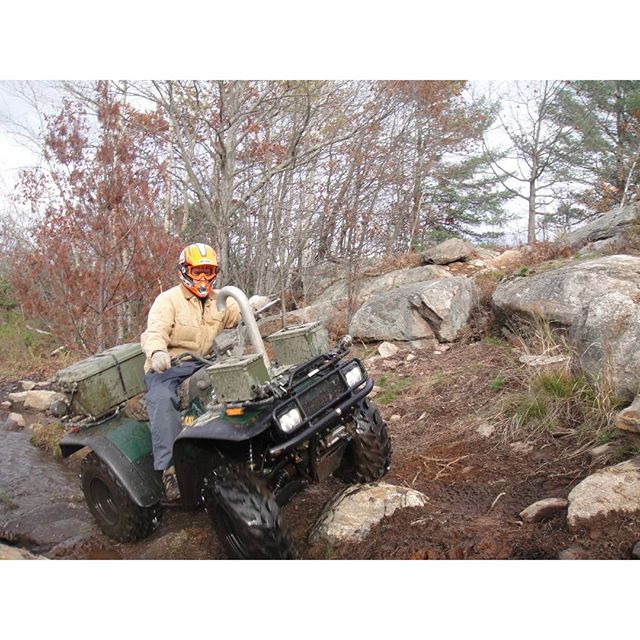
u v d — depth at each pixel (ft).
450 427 15.37
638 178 62.80
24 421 24.17
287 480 10.50
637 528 9.08
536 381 15.19
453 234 71.56
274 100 34.06
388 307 23.80
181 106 36.68
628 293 15.56
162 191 32.19
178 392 11.42
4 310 45.83
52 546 12.86
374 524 10.81
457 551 9.62
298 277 35.65
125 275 28.19
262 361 9.51
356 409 11.67
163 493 11.75
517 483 12.01
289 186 36.52
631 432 11.46
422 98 37.40
